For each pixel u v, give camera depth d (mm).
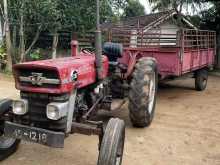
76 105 4578
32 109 4156
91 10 13859
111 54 6121
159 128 6477
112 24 16328
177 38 8258
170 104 8578
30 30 14586
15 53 14203
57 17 13086
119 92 6363
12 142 4969
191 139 6016
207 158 5250
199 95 9953
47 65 4012
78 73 4426
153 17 18484
